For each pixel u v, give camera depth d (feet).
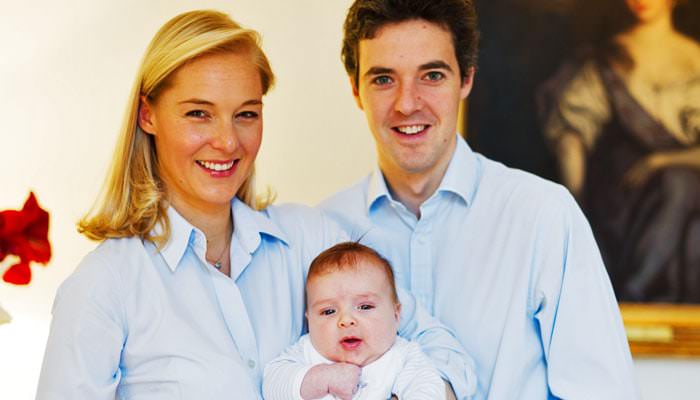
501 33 9.18
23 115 9.41
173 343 5.30
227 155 5.49
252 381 5.43
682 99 9.09
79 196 9.43
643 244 9.14
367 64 6.35
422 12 6.18
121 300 5.32
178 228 5.63
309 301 6.05
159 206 5.66
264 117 9.52
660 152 9.12
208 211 5.77
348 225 6.92
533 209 6.19
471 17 6.40
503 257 6.23
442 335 6.08
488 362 6.15
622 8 9.12
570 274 6.02
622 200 9.15
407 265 6.73
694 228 9.10
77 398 5.10
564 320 5.98
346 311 5.89
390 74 6.29
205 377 5.26
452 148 6.56
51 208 9.42
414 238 6.63
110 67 9.43
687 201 9.10
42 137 9.43
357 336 5.84
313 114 9.52
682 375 9.32
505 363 6.03
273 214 6.28
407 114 6.20
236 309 5.63
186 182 5.57
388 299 6.04
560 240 6.06
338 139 9.52
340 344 5.87
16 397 9.32
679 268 9.12
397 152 6.37
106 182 5.77
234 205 5.97
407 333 6.25
